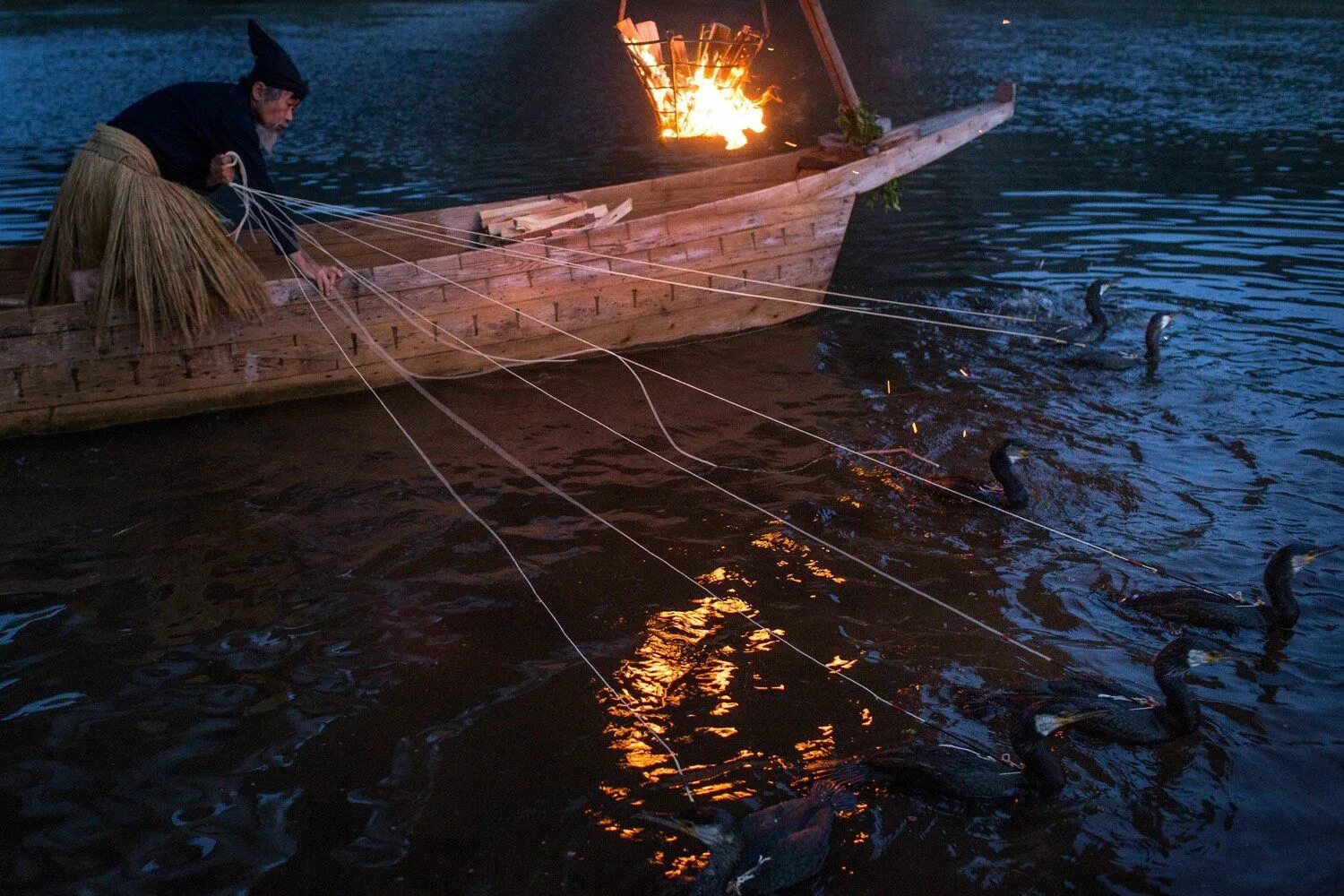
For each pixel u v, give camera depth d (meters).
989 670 5.32
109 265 7.55
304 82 7.78
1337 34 31.00
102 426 7.98
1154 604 5.72
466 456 7.64
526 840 4.29
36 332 7.56
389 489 7.16
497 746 4.80
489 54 32.44
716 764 4.71
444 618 5.75
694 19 41.22
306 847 4.25
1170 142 17.84
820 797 4.42
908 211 14.17
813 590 6.00
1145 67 26.14
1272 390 8.41
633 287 9.28
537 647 5.51
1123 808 4.45
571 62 30.45
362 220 9.24
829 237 10.09
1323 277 10.96
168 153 7.65
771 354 9.50
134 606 5.84
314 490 7.13
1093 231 12.86
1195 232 12.70
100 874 4.11
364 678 5.26
